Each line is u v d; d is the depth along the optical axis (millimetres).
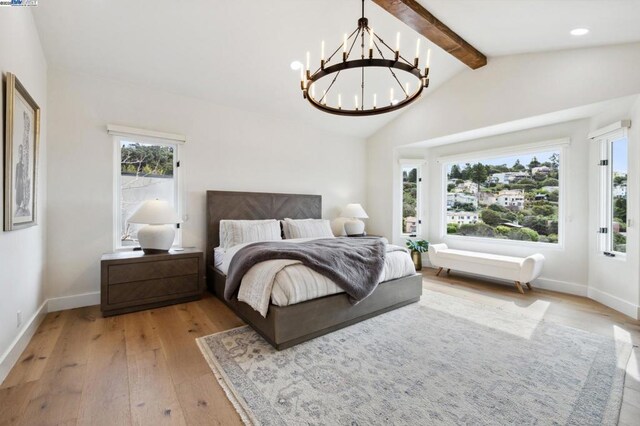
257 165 4344
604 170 3316
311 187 4988
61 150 2943
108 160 3199
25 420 1414
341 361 1989
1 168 1735
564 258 3705
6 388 1657
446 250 4551
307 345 2221
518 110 3559
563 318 2799
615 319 2773
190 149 3754
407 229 5359
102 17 2518
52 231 2896
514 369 1896
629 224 2920
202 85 3576
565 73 3180
